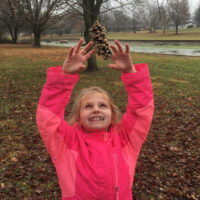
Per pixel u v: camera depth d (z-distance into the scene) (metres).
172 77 12.46
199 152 4.70
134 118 1.74
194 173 4.00
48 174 3.86
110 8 12.20
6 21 52.28
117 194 1.61
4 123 5.77
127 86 1.69
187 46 37.84
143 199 3.39
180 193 3.50
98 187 1.58
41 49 33.41
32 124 5.79
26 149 4.60
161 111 7.08
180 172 4.03
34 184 3.59
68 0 11.25
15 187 3.52
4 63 16.91
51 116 1.56
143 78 1.66
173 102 7.99
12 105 7.13
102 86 9.98
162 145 4.98
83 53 1.55
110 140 1.76
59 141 1.64
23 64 16.59
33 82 10.41
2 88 9.15
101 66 15.33
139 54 25.44
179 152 4.70
